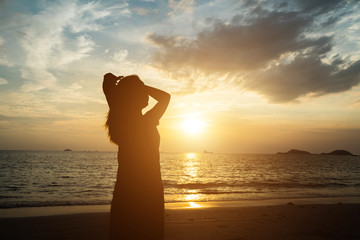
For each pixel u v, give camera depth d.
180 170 48.16
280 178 32.44
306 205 10.90
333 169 56.12
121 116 1.94
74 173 36.12
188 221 7.52
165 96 1.97
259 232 6.29
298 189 20.62
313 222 7.46
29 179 28.06
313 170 51.41
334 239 5.73
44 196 16.08
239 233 6.20
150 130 1.91
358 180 30.95
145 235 1.79
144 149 1.87
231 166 63.62
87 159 83.00
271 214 8.77
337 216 8.44
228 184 24.55
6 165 49.00
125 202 1.83
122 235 1.80
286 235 6.03
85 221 7.62
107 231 6.67
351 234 6.18
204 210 9.41
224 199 14.33
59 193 17.73
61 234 6.39
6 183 24.33
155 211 1.84
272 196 15.86
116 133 1.94
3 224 7.16
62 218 7.95
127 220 1.81
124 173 1.88
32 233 6.46
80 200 13.69
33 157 88.25
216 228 6.69
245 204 12.41
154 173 1.88
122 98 1.96
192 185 23.62
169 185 23.47
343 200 14.16
